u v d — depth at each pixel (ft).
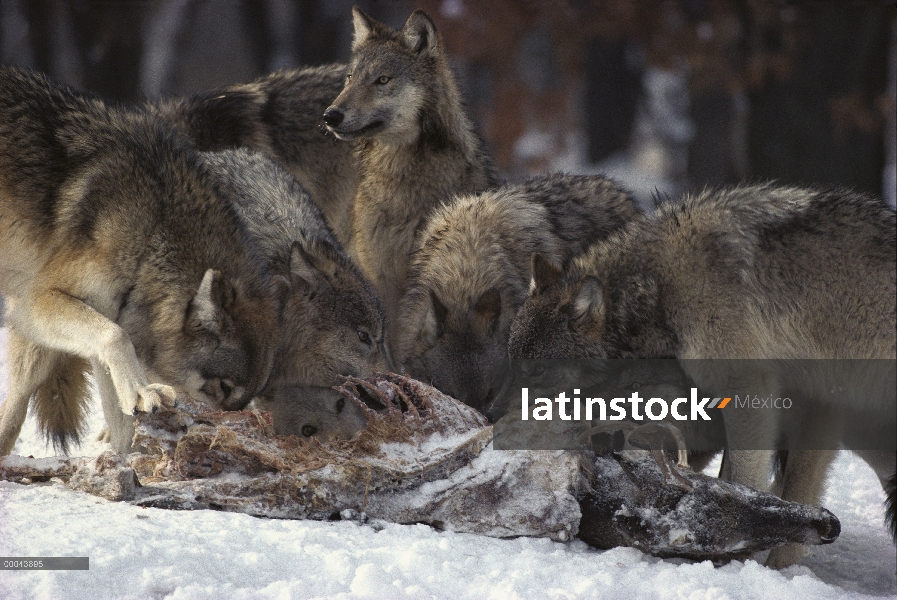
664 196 38.47
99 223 32.40
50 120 33.73
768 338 32.58
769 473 36.01
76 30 121.70
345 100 45.96
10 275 33.30
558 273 34.58
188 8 143.02
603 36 120.26
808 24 92.48
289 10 150.82
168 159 34.01
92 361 33.35
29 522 25.21
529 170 140.15
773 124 94.58
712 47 101.86
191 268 32.73
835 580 31.81
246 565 24.14
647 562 28.32
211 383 32.37
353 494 28.25
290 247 38.40
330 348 36.50
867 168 93.56
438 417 29.96
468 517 28.73
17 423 35.83
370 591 23.08
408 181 47.44
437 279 40.24
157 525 25.54
